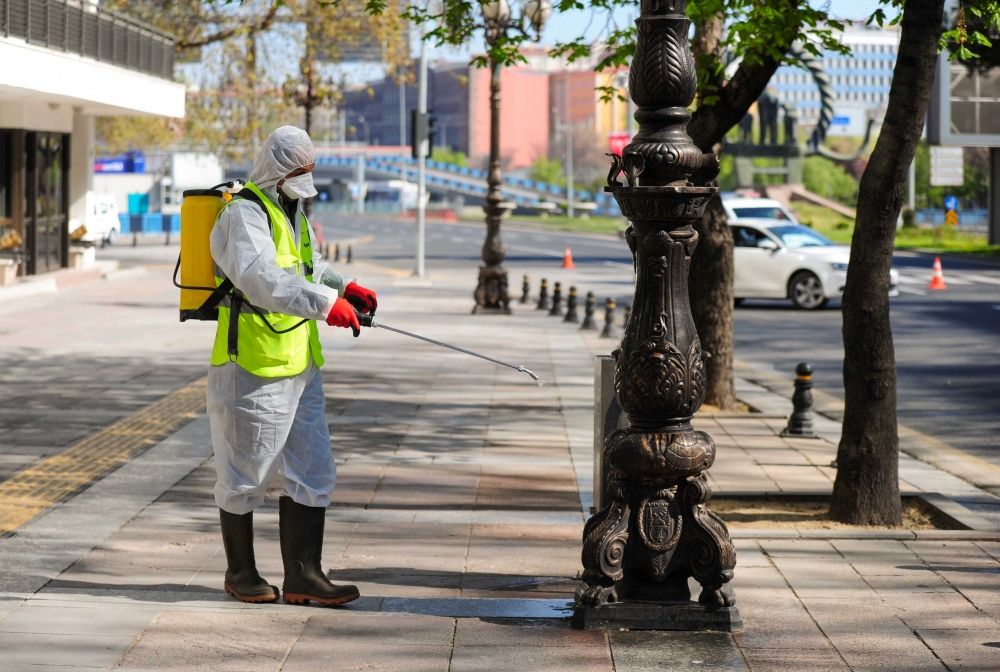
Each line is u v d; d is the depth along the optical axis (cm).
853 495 1079
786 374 2273
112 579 864
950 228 8694
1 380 1938
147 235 9056
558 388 1928
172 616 775
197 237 784
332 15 4319
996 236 7881
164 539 980
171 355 2306
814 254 3569
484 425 1577
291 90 4653
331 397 1811
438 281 4750
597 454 861
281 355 784
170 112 4441
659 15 747
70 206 4603
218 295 784
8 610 784
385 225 13712
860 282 1063
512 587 857
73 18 3544
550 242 9169
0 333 2656
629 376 757
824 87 12619
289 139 786
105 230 7350
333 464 821
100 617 771
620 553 761
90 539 976
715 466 1345
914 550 962
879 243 1056
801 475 1294
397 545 971
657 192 732
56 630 744
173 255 6394
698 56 1432
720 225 1717
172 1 4669
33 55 3195
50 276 3991
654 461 746
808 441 1513
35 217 3984
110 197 7475
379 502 1130
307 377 807
